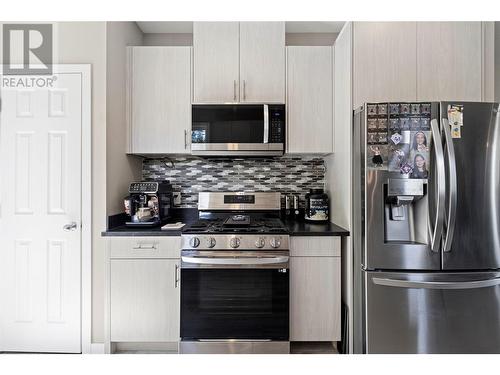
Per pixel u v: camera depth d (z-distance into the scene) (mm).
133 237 2023
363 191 1791
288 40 2686
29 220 2094
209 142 2238
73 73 2078
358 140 1886
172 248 2027
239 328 1919
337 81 2232
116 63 2203
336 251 2025
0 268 2098
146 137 2332
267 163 2662
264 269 1922
